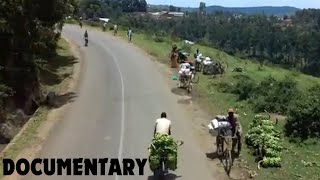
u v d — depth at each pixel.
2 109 21.25
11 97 22.91
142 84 30.17
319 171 15.12
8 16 25.20
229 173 15.07
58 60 40.31
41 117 22.27
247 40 163.12
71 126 20.73
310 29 192.38
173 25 186.00
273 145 16.25
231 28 181.25
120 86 29.50
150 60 41.06
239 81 28.52
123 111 23.28
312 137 18.33
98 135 19.36
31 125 20.95
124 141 18.55
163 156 14.09
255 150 16.88
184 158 16.55
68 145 18.16
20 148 17.92
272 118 21.16
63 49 47.66
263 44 159.12
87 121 21.55
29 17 27.39
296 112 18.98
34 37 29.69
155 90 28.25
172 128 20.38
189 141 18.53
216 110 23.44
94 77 32.81
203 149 17.58
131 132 19.77
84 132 19.83
